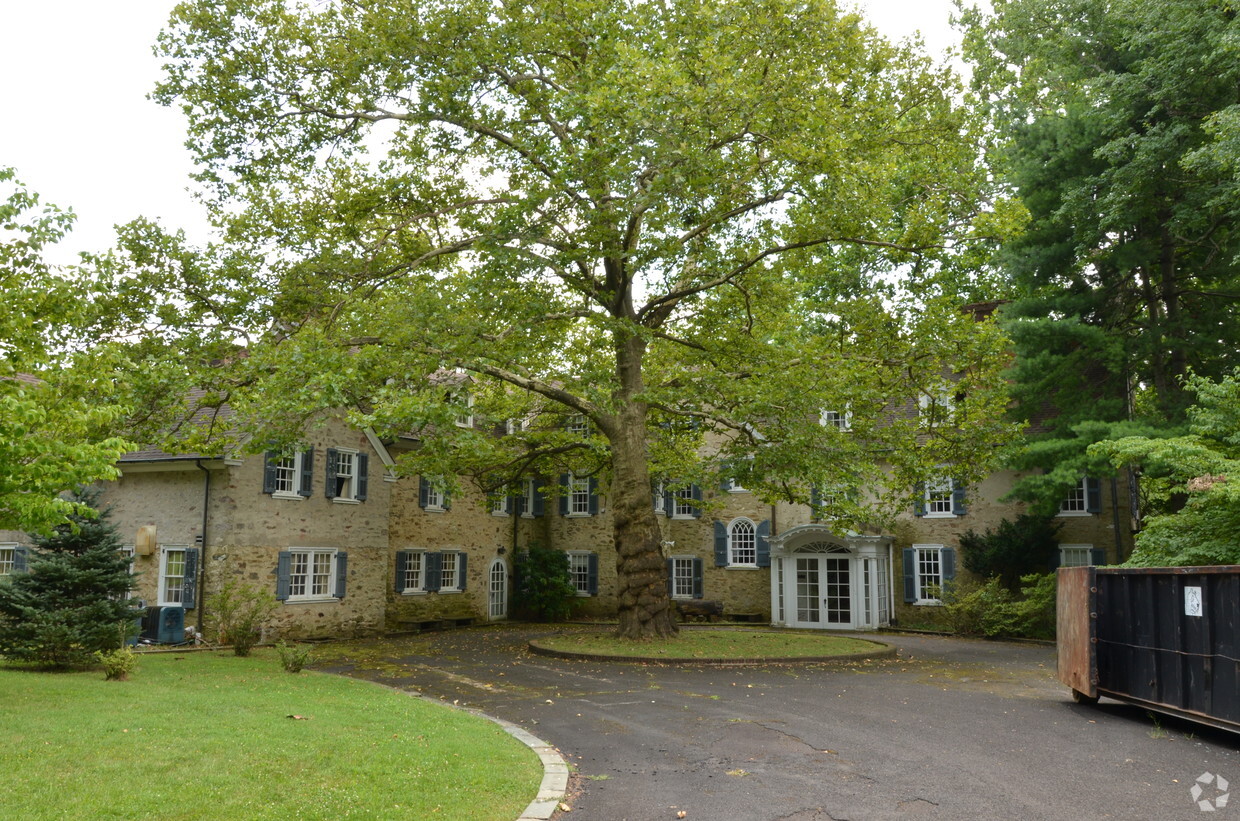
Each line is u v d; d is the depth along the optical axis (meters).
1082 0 24.58
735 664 17.62
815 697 13.42
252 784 7.37
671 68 14.96
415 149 20.45
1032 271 24.97
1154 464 20.33
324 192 20.58
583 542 34.22
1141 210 22.94
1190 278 26.80
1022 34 29.27
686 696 13.52
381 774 7.85
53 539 15.31
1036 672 17.12
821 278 27.47
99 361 11.46
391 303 17.98
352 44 18.67
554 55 19.58
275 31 18.73
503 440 24.75
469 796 7.34
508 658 18.94
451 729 10.23
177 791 7.05
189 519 22.28
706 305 22.34
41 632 14.09
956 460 22.09
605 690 14.20
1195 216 21.88
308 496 24.09
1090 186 23.12
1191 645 10.48
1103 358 24.03
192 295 17.53
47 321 11.31
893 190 21.69
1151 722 11.44
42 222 11.16
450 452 17.98
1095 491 27.89
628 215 17.91
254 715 10.49
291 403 14.74
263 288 18.17
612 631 22.81
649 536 20.88
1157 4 21.73
